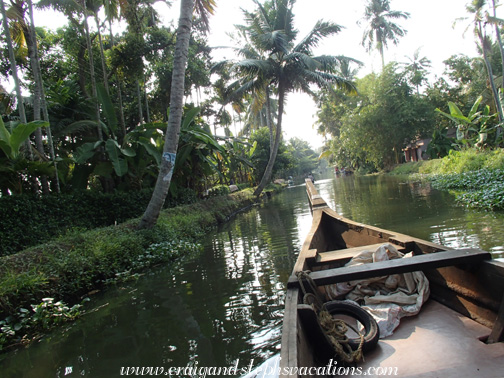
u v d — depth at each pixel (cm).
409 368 261
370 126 3023
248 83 1991
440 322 320
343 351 268
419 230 796
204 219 1354
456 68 3034
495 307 289
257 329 412
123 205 1150
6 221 792
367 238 572
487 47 2197
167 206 1430
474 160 1691
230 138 1725
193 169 1638
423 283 362
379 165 3791
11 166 916
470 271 313
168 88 1755
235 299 522
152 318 489
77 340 447
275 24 2055
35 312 518
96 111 1326
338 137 4050
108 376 351
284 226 1173
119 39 1784
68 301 617
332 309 329
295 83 2048
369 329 302
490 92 2595
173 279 684
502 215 810
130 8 1398
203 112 2167
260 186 2375
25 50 1181
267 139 3098
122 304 570
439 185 1547
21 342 468
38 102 1001
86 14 1134
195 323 454
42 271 612
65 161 1105
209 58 1955
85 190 1096
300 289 321
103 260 729
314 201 990
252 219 1491
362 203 1403
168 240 947
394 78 3009
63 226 934
